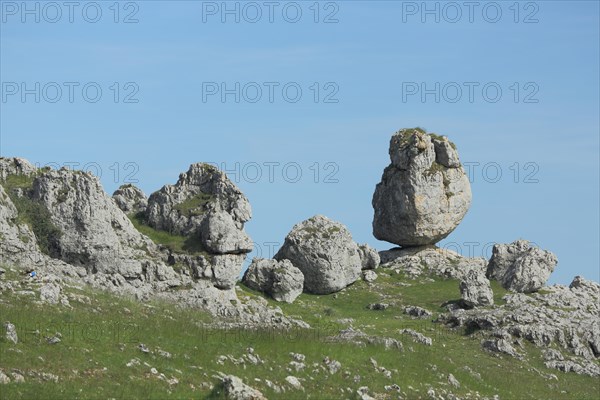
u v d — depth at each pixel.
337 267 131.75
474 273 122.38
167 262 110.62
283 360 80.56
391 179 146.25
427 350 94.44
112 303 87.62
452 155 145.75
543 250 130.25
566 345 110.31
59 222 106.12
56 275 93.19
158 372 73.06
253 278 124.75
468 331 113.31
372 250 140.00
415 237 145.38
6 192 107.62
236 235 111.81
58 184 107.62
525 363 105.00
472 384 88.50
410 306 124.00
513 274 128.75
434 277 138.12
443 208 144.62
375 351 87.44
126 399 68.12
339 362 82.31
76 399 66.38
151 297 96.69
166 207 116.81
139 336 78.62
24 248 98.56
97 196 107.38
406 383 82.81
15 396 64.88
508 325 112.25
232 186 117.06
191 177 118.75
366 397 76.81
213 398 70.62
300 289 124.50
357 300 130.00
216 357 77.81
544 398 91.75
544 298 122.62
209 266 110.19
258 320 97.88
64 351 72.19
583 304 122.19
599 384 103.44
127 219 111.06
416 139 145.12
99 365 71.81
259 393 71.88
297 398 74.31
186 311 93.38
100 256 105.62
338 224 134.75
